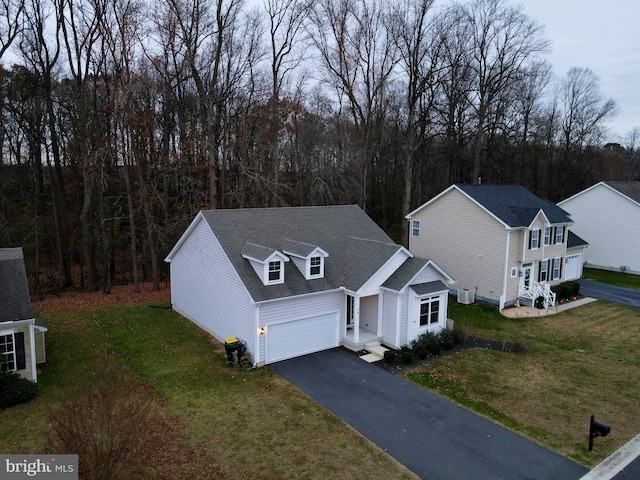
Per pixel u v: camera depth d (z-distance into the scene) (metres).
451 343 19.25
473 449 11.95
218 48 27.86
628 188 36.25
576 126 52.97
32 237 33.28
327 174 37.81
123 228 35.31
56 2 25.88
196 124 33.38
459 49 38.72
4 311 14.75
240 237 19.53
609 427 11.96
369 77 33.84
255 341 17.00
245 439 12.16
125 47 24.91
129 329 20.86
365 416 13.57
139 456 10.20
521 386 15.80
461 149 44.38
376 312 19.80
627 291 29.50
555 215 29.22
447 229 28.59
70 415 9.20
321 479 10.58
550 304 26.00
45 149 33.28
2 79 27.98
